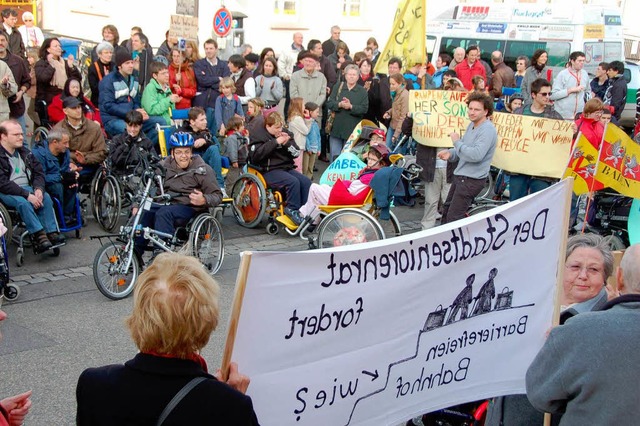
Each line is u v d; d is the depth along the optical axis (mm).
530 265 3473
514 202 3377
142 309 2221
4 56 10539
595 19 16266
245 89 12844
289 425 2883
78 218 8469
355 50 21328
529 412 3469
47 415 4668
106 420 2184
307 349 2855
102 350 5664
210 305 2270
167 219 7180
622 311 2572
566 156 9086
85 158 8852
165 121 10555
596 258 3459
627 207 8094
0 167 7332
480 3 17828
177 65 11664
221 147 10820
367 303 2992
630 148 6277
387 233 9250
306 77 12578
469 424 3891
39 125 11555
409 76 13102
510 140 9273
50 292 6887
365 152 9461
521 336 3521
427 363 3252
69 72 11195
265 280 2668
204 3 17812
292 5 19828
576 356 2547
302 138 10969
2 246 6398
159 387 2186
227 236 9188
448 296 3258
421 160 9461
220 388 2207
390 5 21797
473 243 3273
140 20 17219
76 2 16141
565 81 13055
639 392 2473
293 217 8984
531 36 16734
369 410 3117
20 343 5695
